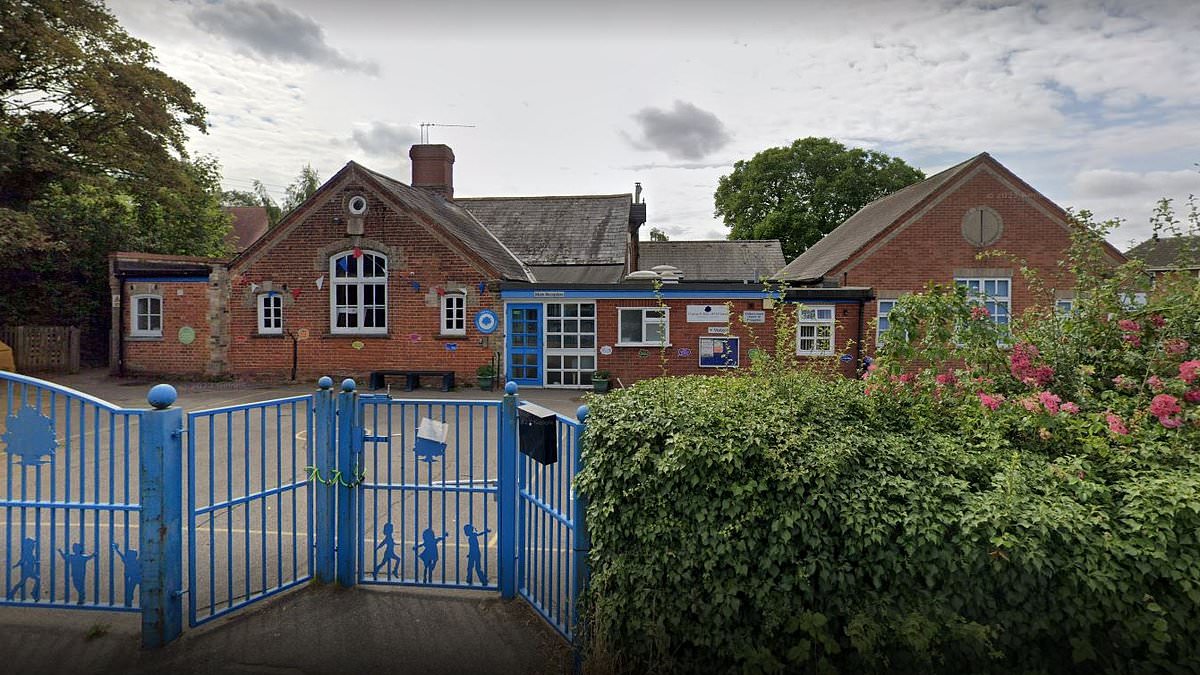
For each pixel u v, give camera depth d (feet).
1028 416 11.31
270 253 54.54
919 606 9.28
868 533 9.42
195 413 12.33
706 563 9.98
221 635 12.30
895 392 13.14
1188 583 8.38
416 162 76.64
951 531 9.37
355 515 14.33
